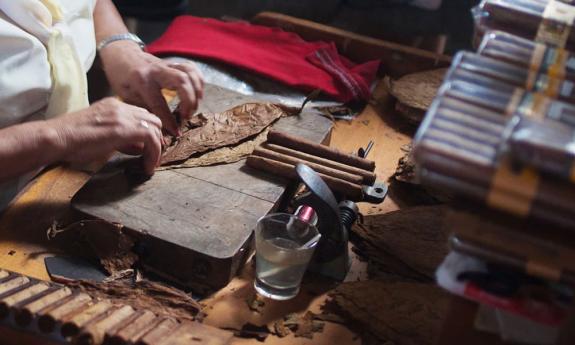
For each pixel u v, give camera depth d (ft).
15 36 3.38
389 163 4.07
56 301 2.54
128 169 3.40
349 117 4.50
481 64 2.40
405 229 3.38
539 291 2.09
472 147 1.97
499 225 2.01
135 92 3.97
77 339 2.35
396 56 4.99
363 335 2.82
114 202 3.17
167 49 4.79
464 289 2.12
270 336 2.78
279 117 4.01
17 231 3.20
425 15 5.57
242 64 4.67
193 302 2.81
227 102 4.13
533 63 2.46
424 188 3.77
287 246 2.97
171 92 4.54
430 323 2.81
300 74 4.69
